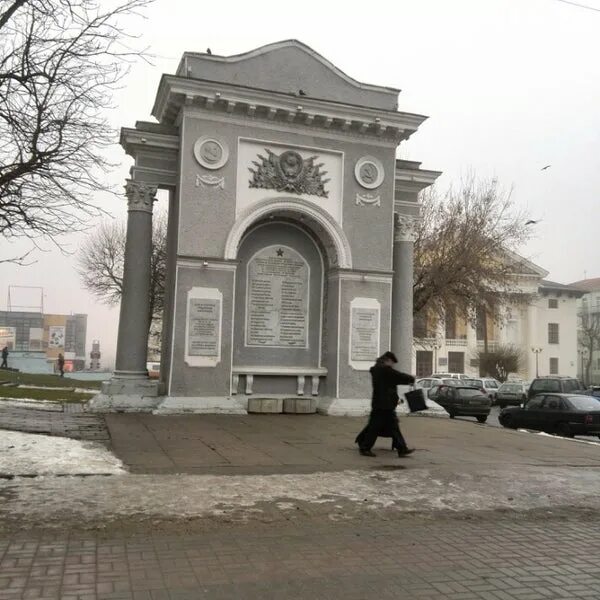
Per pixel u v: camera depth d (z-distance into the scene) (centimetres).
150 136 1714
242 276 1812
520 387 3844
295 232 1875
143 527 635
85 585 479
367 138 1855
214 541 602
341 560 561
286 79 1803
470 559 574
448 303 2942
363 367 1789
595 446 1399
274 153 1764
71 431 1241
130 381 1666
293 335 1848
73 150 1108
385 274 1833
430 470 995
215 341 1664
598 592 500
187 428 1359
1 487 775
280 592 481
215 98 1677
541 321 7100
